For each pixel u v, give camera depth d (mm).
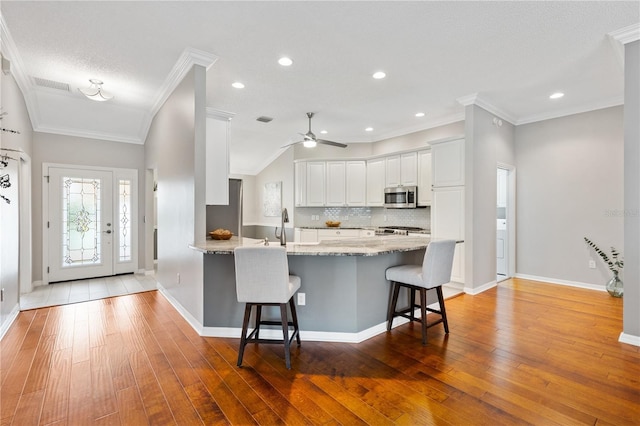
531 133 5188
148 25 2688
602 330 3100
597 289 4578
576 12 2492
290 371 2369
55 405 1951
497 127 4895
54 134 4945
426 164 5559
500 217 5547
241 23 2654
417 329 3166
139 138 5605
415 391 2105
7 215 3238
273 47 3043
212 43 2973
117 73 3607
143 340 2906
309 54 3178
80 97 4422
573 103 4566
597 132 4559
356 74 3641
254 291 2416
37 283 4828
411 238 3729
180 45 3012
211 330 3021
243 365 2459
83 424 1791
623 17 2545
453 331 3102
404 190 5742
